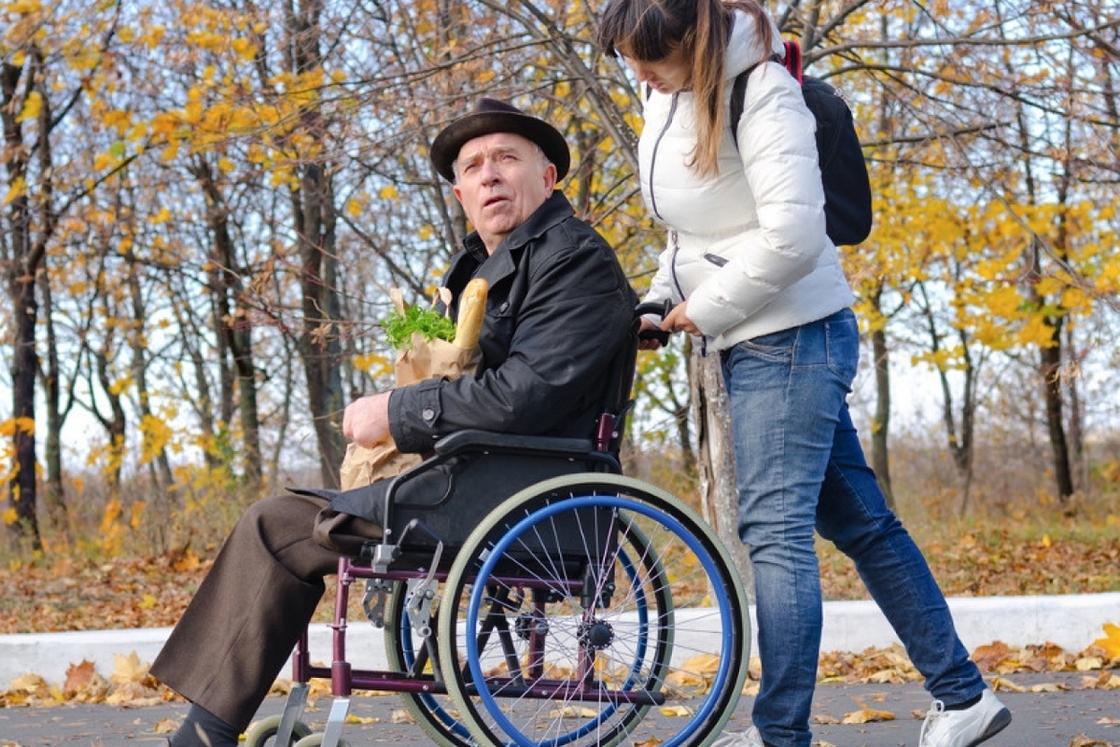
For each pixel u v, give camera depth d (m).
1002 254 12.28
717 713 3.30
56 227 13.16
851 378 3.40
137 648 5.85
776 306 3.32
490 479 3.19
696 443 6.96
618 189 9.16
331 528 3.07
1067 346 15.16
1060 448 16.36
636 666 3.44
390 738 4.46
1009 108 7.57
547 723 4.04
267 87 8.23
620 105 8.87
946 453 18.25
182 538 11.88
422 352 3.29
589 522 3.21
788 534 3.31
